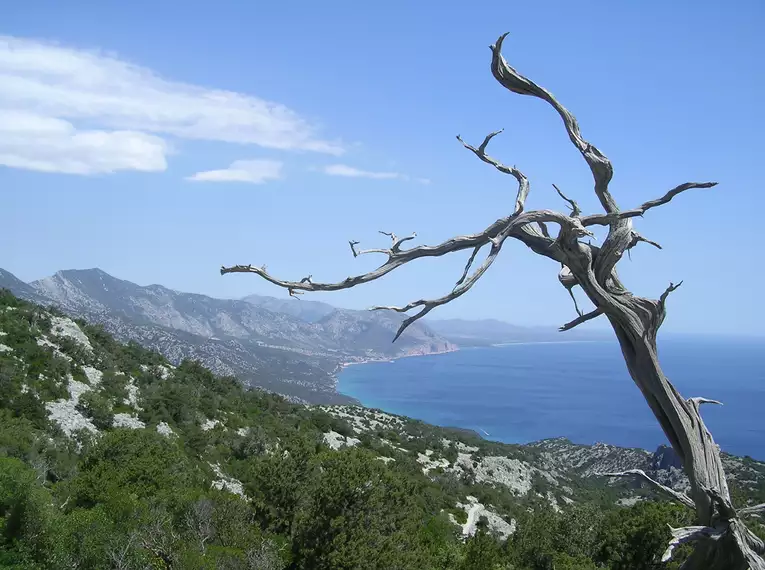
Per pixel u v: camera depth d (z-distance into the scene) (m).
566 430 192.25
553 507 74.56
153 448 35.09
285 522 29.47
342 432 81.25
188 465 39.81
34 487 22.38
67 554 20.23
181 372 77.31
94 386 54.91
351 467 26.50
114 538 20.70
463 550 32.25
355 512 26.00
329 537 25.70
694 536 7.93
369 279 7.79
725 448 120.75
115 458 32.03
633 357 8.94
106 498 26.05
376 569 24.67
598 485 95.81
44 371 51.34
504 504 70.62
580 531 34.75
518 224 8.48
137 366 70.19
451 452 95.50
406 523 28.62
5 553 20.17
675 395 8.72
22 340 54.91
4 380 44.75
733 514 8.01
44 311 69.50
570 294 9.34
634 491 90.00
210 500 25.94
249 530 24.55
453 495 67.75
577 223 8.36
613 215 8.70
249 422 65.75
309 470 31.16
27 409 42.62
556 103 9.16
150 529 22.05
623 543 31.80
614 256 8.66
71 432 43.06
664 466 55.44
